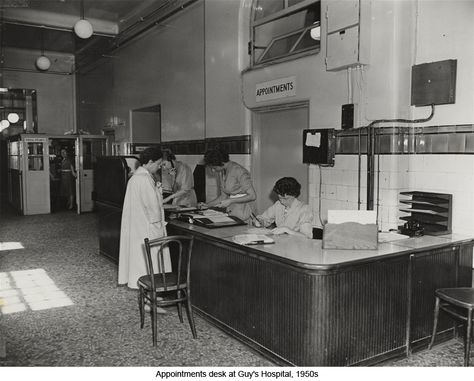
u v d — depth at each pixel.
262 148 6.49
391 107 4.28
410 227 3.88
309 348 2.91
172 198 5.93
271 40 6.19
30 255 6.80
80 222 10.23
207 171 7.52
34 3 9.68
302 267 2.88
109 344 3.62
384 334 3.20
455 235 3.89
